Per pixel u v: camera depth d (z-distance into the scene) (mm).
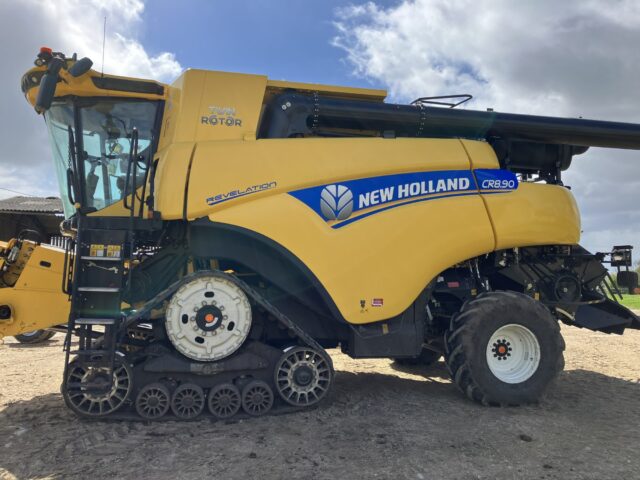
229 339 4434
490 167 5531
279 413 4504
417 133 5695
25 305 5672
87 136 4824
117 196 4840
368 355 4977
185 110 4777
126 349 4742
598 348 8711
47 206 16469
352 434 4012
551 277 5922
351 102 5391
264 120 5320
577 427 4277
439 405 4945
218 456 3525
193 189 4582
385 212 5027
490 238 5355
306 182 4848
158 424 4211
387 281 4957
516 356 5199
